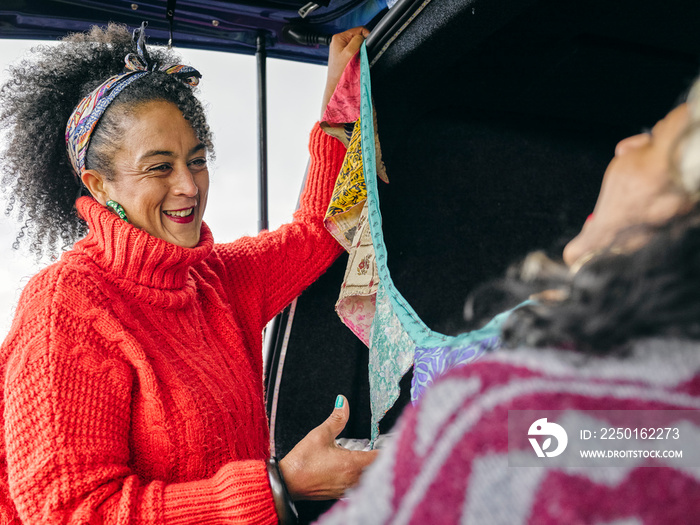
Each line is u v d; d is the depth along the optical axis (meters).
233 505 1.05
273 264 1.61
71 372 1.06
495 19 1.15
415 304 1.92
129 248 1.22
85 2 1.71
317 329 1.94
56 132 1.39
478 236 1.96
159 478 1.17
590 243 0.55
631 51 1.45
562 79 1.62
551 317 0.47
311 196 1.68
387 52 1.38
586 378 0.45
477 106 1.83
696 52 1.49
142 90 1.26
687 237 0.44
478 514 0.44
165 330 1.26
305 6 1.75
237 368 1.37
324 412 2.00
